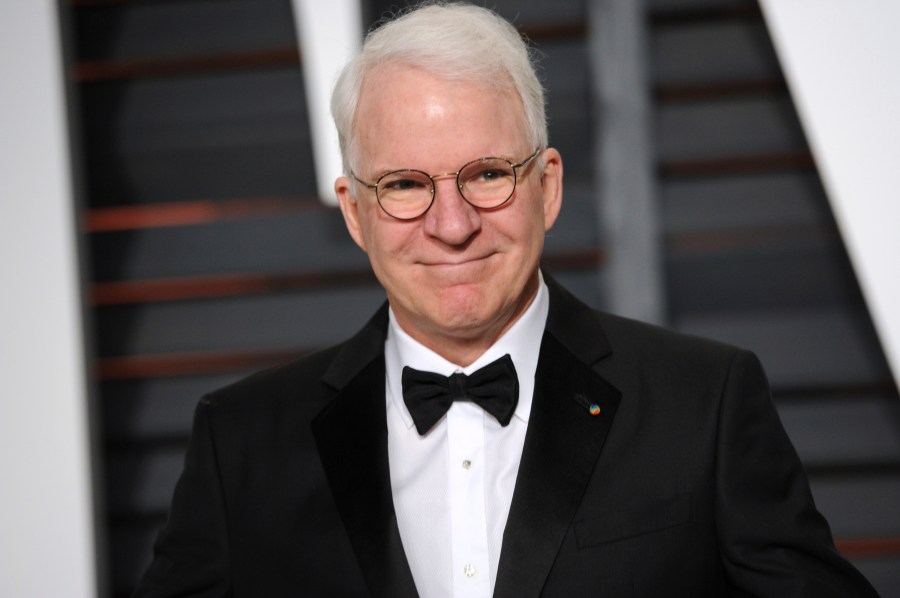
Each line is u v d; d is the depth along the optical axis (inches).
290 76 430.9
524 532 215.0
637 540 214.8
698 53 423.8
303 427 239.3
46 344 393.4
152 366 427.5
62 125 399.2
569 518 215.2
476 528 224.2
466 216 209.9
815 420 409.1
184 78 434.6
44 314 393.7
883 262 379.9
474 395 229.0
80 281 405.7
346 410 237.0
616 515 216.4
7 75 397.1
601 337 239.8
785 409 411.8
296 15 426.0
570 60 425.1
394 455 236.2
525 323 238.4
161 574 239.9
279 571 229.9
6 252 395.2
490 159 210.8
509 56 217.9
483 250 214.5
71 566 387.2
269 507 233.5
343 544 226.4
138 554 418.0
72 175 407.2
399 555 219.0
